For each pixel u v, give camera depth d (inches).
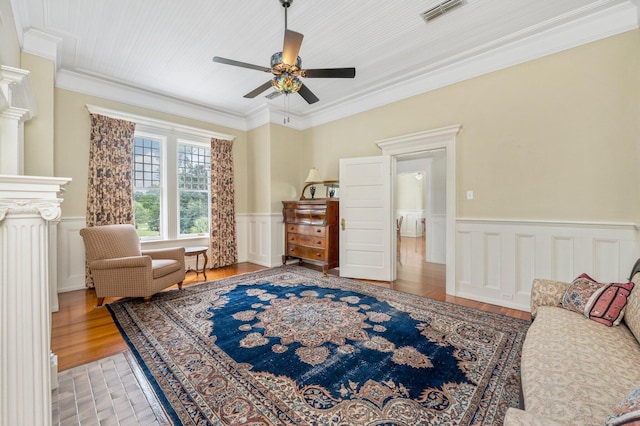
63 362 76.8
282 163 207.2
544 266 112.2
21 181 40.3
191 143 192.1
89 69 140.6
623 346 52.9
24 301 41.0
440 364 74.7
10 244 40.2
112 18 102.6
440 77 141.0
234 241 206.7
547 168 111.7
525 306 116.0
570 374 44.3
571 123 106.5
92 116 147.9
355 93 171.6
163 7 97.0
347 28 109.0
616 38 97.7
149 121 168.9
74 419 56.1
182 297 130.2
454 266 135.3
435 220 221.0
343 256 170.2
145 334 93.0
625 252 96.3
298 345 85.1
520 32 111.3
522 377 47.7
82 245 145.7
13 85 68.1
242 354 80.2
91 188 146.6
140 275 120.3
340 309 114.6
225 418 56.5
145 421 55.8
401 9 98.6
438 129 139.3
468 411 57.7
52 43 114.9
